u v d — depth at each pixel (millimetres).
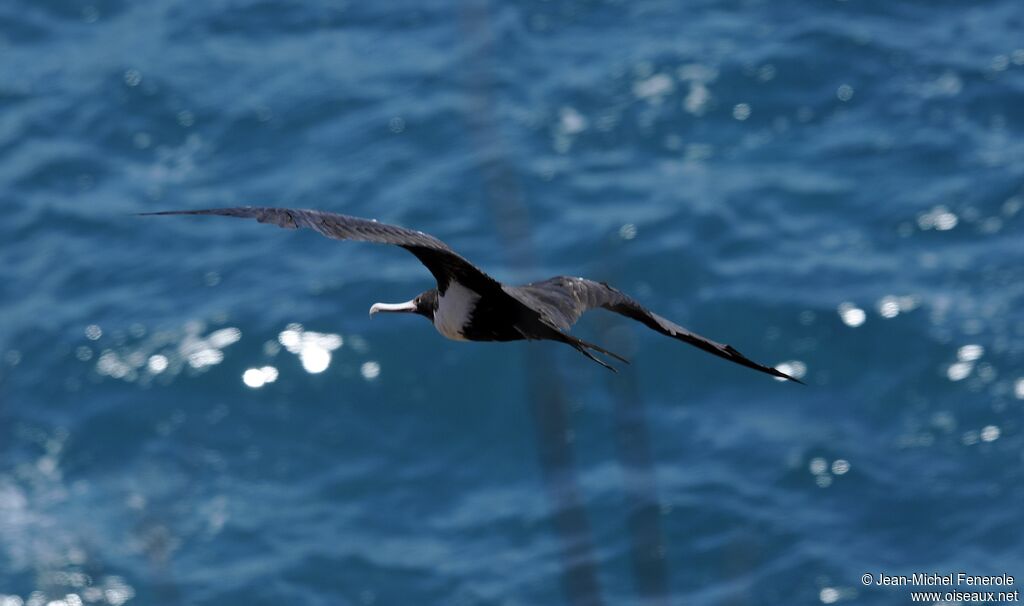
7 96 38656
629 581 24734
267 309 31312
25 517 26719
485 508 27156
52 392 29766
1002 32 38375
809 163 34594
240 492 27594
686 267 31562
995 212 32531
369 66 38719
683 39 38375
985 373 28531
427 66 38312
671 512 26188
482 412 29234
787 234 32438
